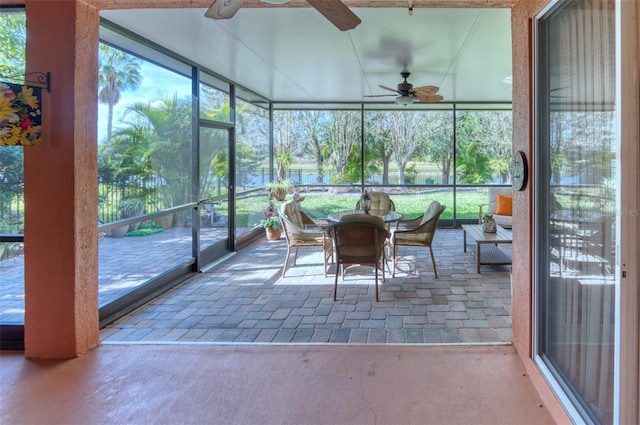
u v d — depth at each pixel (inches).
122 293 135.3
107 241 130.6
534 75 84.2
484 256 191.2
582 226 66.6
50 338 96.9
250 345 102.7
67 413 74.4
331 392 80.0
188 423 70.9
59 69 93.6
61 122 94.2
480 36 146.3
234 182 227.6
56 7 93.4
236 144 232.4
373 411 73.5
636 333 51.0
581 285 67.2
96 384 84.4
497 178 308.2
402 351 97.7
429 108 303.4
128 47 138.6
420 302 138.0
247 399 78.2
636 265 50.7
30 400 78.8
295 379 85.4
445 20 129.5
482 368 88.4
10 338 102.5
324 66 188.7
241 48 159.0
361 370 88.7
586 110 64.5
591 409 63.6
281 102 301.3
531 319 87.0
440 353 96.2
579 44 66.7
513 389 79.8
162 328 117.7
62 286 96.0
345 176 310.7
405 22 131.3
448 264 190.4
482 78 216.2
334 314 127.7
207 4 96.7
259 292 152.4
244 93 247.3
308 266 192.9
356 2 95.7
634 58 50.1
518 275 94.9
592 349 63.4
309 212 312.2
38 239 95.7
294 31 139.6
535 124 84.7
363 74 206.7
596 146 61.4
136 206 143.7
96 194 103.6
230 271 184.7
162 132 159.9
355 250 141.3
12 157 103.7
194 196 183.9
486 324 117.0
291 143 310.2
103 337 111.0
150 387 83.0
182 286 160.9
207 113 197.5
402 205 309.0
